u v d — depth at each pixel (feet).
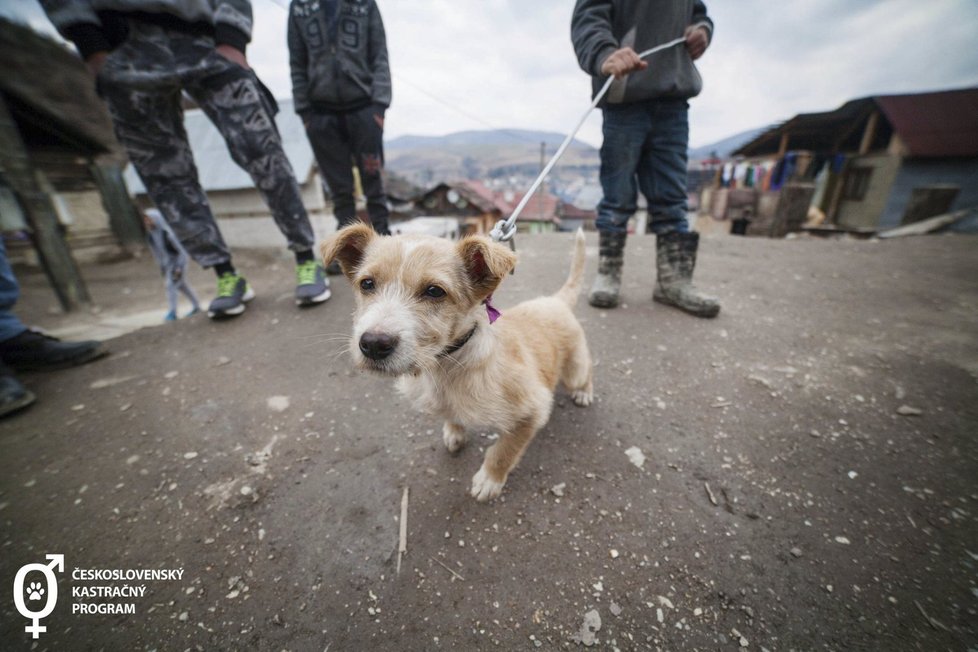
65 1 8.33
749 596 4.25
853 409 7.06
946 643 3.79
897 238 22.12
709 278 15.03
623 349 9.38
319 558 4.82
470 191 84.69
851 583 4.33
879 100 43.21
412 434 6.89
